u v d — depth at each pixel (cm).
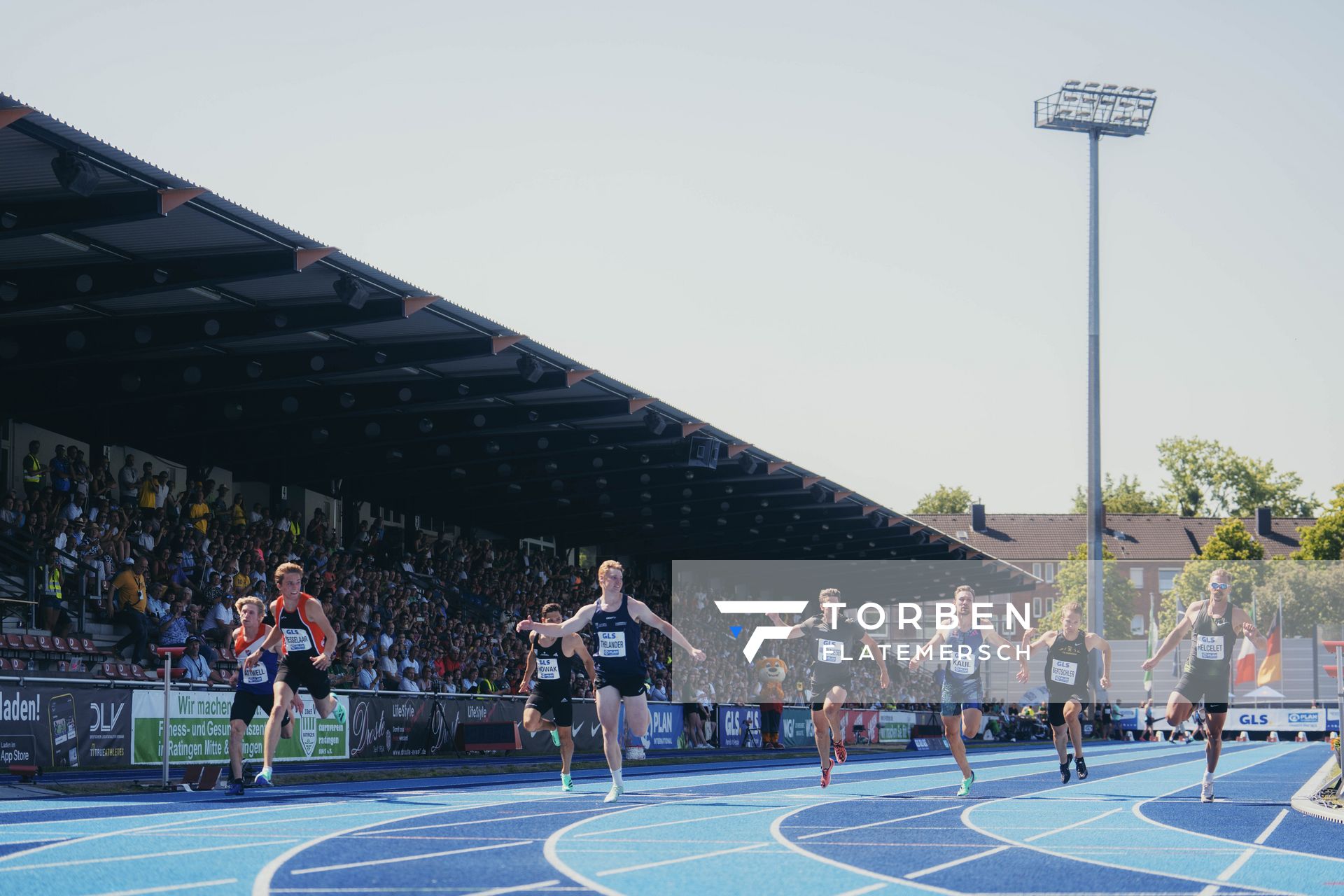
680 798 1435
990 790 1695
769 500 4156
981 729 5088
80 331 2073
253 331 2052
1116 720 6047
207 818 1100
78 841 914
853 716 4147
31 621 2112
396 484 3512
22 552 2091
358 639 2636
